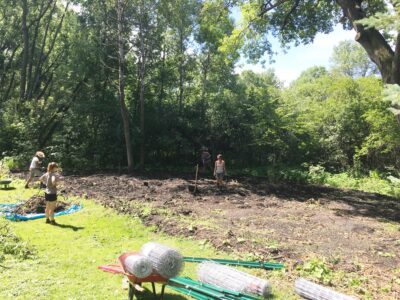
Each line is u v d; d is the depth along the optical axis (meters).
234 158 28.08
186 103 30.50
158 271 5.48
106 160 26.56
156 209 11.45
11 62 33.97
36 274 6.58
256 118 24.86
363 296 6.15
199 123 27.86
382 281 6.80
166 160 28.27
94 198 13.25
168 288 6.28
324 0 17.08
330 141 25.05
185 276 6.57
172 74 29.14
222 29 18.17
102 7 25.61
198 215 11.38
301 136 25.47
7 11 31.67
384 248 8.84
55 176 10.04
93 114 26.36
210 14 18.17
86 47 25.62
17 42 33.31
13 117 26.30
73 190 14.78
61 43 31.81
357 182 20.22
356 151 22.62
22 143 23.95
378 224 11.38
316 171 23.08
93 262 7.24
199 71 34.59
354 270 7.27
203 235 8.98
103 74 26.70
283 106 24.39
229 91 32.34
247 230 9.80
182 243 8.59
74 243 8.38
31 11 31.62
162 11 25.22
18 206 11.50
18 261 7.14
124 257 5.73
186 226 9.69
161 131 27.42
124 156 26.80
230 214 11.80
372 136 21.77
